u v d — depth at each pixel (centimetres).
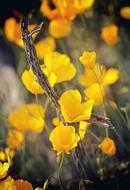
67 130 75
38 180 110
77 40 152
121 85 135
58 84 121
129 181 100
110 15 161
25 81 81
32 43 79
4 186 78
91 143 106
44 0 131
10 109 137
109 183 100
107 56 150
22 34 79
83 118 75
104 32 123
